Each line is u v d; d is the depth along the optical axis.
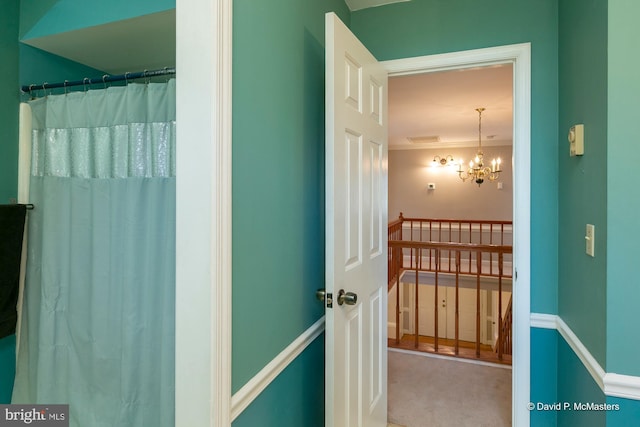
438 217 7.01
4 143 1.50
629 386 1.05
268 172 1.11
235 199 0.94
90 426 1.36
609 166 1.09
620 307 1.07
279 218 1.18
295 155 1.30
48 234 1.47
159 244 1.25
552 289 1.70
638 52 1.06
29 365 1.53
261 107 1.07
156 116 1.26
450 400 2.32
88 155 1.40
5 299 1.45
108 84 1.91
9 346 1.54
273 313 1.14
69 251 1.43
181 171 0.89
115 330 1.33
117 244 1.32
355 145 1.51
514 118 1.78
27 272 1.54
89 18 1.44
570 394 1.47
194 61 0.87
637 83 1.06
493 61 1.79
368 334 1.69
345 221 1.42
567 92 1.53
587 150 1.28
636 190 1.06
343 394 1.40
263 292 1.08
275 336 1.16
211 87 0.86
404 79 3.31
